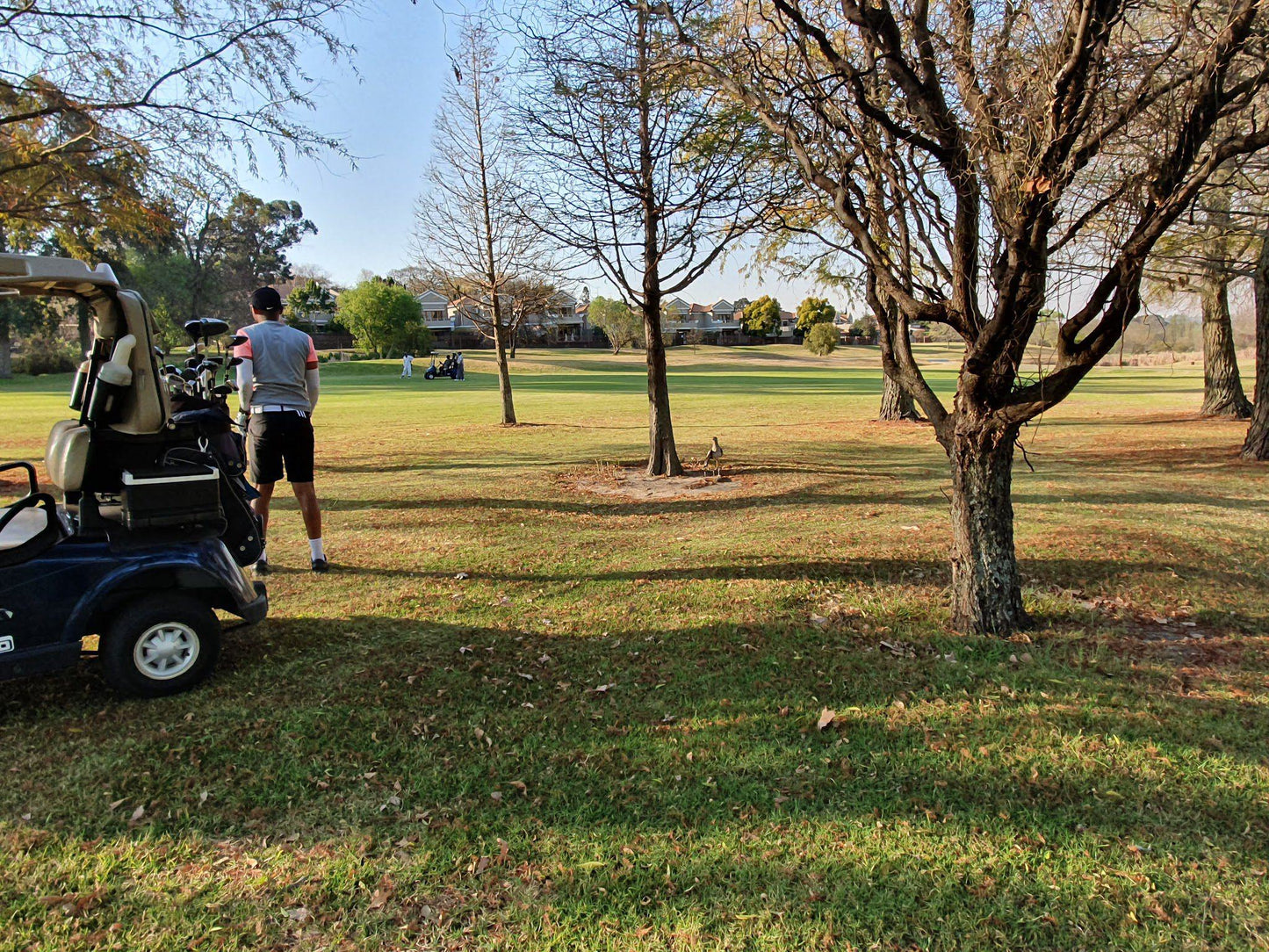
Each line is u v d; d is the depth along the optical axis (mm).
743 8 5141
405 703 3584
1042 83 3588
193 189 8594
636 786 2920
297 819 2701
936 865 2453
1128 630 4582
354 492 9172
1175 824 2676
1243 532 6625
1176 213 3514
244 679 3785
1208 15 3600
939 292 4582
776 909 2260
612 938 2150
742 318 108438
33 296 3441
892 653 4223
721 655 4188
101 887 2340
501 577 5676
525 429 17141
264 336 5414
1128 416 18922
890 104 5023
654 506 8422
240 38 7383
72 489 3389
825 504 8250
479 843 2570
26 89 7273
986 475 4449
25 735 3209
